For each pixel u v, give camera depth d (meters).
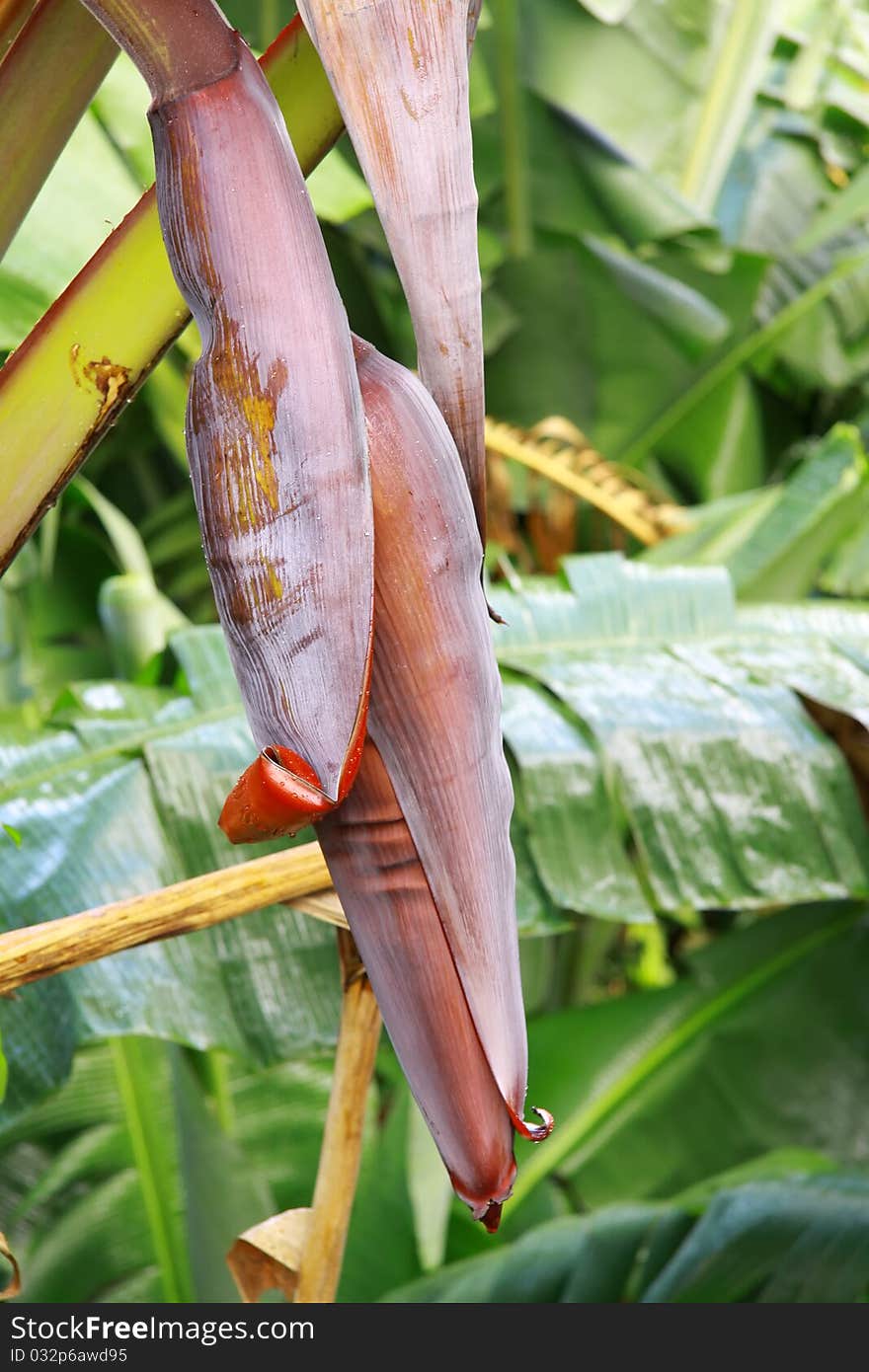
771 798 3.03
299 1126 4.54
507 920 1.26
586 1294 3.75
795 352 6.18
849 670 3.41
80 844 2.69
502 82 5.31
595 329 5.95
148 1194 4.32
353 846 1.25
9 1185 4.59
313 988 2.68
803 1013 4.59
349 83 1.23
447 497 1.24
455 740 1.24
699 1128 4.46
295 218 1.22
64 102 1.41
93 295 1.38
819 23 6.14
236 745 2.98
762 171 6.59
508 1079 1.26
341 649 1.22
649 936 6.74
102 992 2.52
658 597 3.67
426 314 1.25
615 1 4.88
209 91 1.22
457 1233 4.66
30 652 5.21
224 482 1.22
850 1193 3.67
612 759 3.00
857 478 4.53
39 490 1.41
